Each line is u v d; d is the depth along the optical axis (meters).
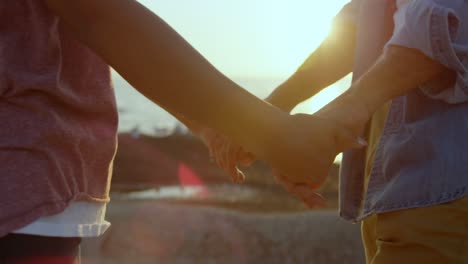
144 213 8.92
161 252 7.76
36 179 1.31
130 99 79.81
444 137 1.76
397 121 1.86
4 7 1.35
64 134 1.36
